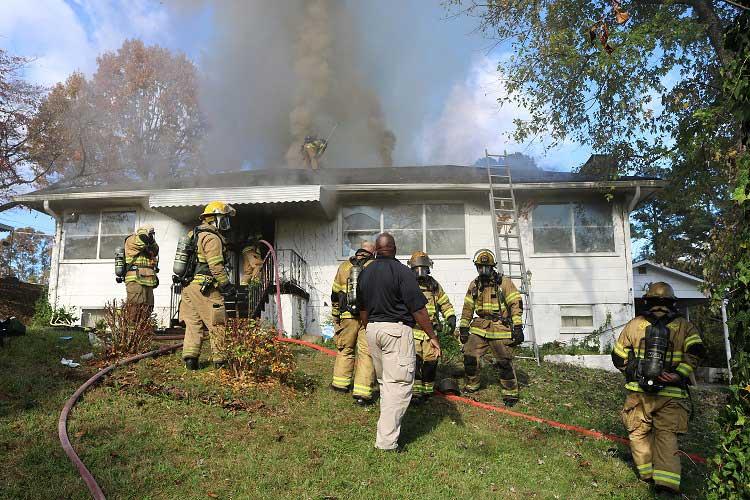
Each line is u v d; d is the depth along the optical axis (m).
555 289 12.67
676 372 4.65
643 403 4.72
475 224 12.98
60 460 4.05
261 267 11.30
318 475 4.26
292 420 5.36
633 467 5.13
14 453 4.10
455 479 4.41
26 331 8.60
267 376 6.41
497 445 5.34
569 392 7.98
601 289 12.67
